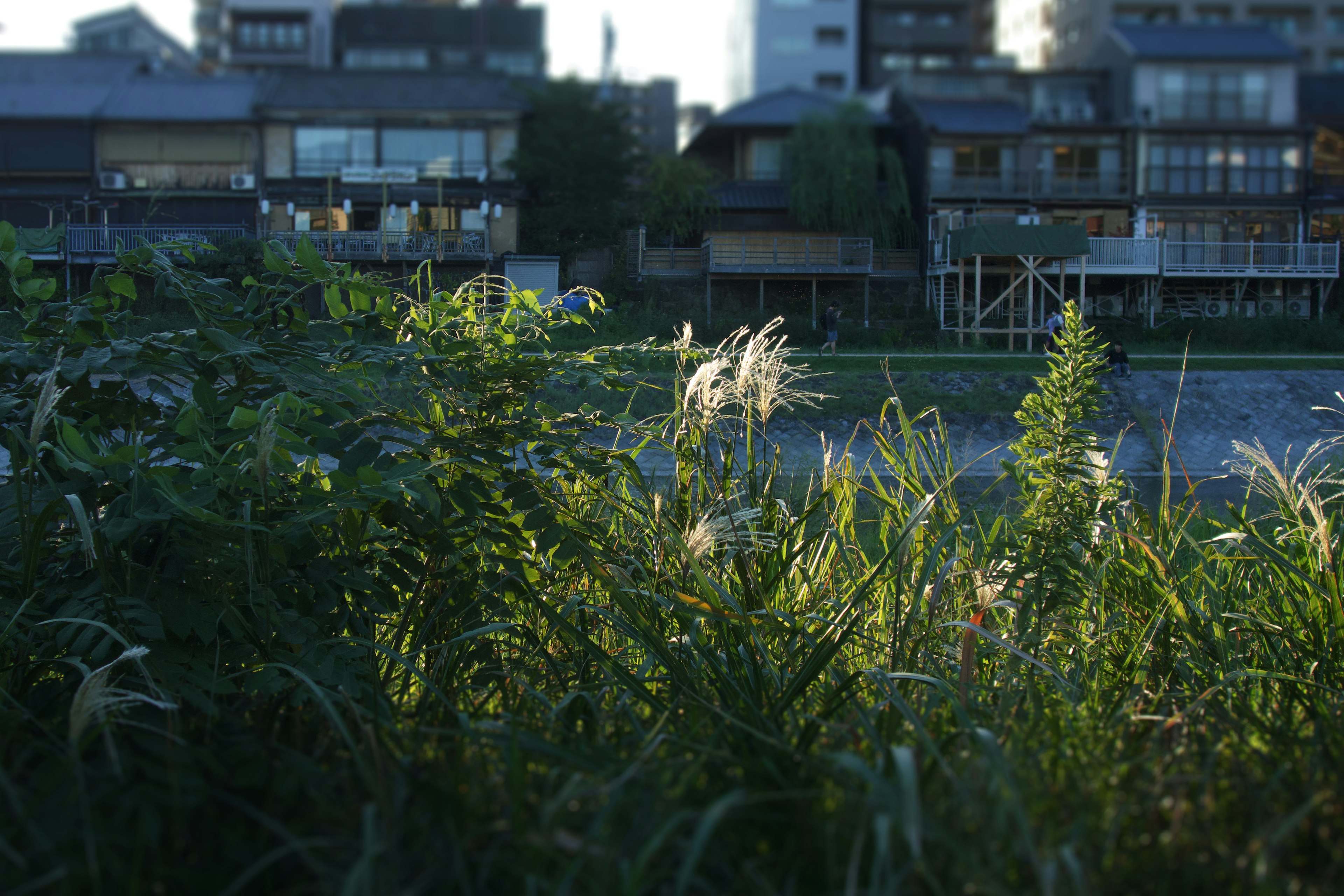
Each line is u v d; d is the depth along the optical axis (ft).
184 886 4.52
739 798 4.39
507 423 9.20
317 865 4.35
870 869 4.68
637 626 8.25
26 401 8.27
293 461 8.20
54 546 8.04
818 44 167.12
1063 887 4.44
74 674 7.51
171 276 8.26
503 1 185.37
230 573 7.75
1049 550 8.64
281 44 166.61
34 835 4.43
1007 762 5.60
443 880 4.59
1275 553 8.85
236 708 7.09
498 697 8.04
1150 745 6.26
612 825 4.82
